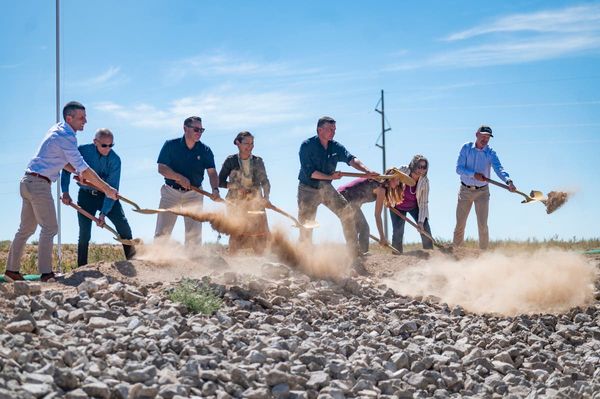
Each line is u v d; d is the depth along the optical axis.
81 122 8.93
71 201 9.84
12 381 5.08
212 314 7.76
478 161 13.39
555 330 9.29
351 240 11.41
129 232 10.45
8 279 9.04
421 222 12.49
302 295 9.02
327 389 6.05
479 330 8.77
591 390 6.88
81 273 8.95
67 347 6.02
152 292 8.31
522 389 6.96
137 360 6.03
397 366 7.09
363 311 9.02
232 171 10.63
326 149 11.27
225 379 5.88
